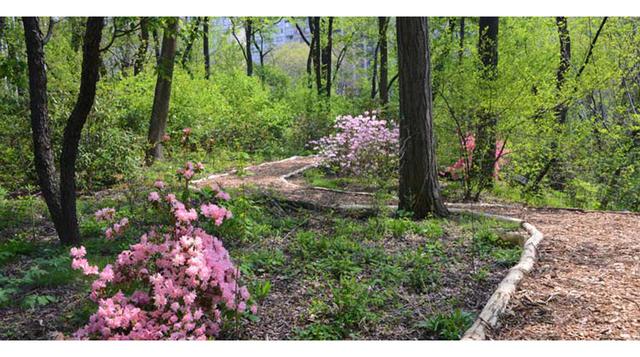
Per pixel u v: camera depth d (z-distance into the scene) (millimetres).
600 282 5039
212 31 31672
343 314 4262
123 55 18844
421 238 6793
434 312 4465
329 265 5535
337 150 13375
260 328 4129
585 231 7195
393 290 4887
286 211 8477
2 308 4461
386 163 12109
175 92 17156
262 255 5793
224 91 22406
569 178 12734
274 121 20422
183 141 10938
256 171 13906
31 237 7082
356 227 7250
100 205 8773
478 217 8086
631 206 12641
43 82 6305
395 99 25578
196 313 3596
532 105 9797
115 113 12070
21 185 11359
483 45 10734
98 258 5645
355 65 29953
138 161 11969
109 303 3531
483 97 9570
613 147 12906
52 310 4395
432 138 8102
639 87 14297
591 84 10414
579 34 16188
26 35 6176
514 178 11648
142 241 3930
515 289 4820
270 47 34719
